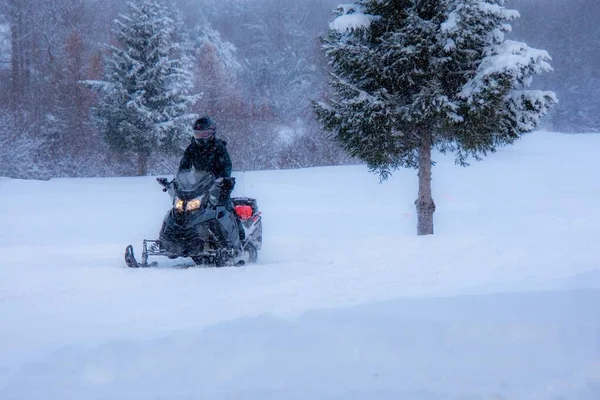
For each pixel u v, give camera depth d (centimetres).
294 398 412
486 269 929
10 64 8081
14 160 5156
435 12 1661
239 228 1214
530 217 2328
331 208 3133
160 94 5594
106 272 1043
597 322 545
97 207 3334
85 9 8038
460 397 406
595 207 2670
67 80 6631
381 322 567
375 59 1642
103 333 600
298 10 10319
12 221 2734
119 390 436
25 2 7538
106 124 5588
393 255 1184
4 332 623
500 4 1644
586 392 408
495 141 1708
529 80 1652
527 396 405
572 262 934
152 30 5581
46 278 997
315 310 638
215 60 6956
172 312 704
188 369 475
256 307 703
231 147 5988
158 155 6225
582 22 9994
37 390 439
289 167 5941
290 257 1331
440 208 2920
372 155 1705
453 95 1667
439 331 534
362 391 422
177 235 1115
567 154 5184
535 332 530
